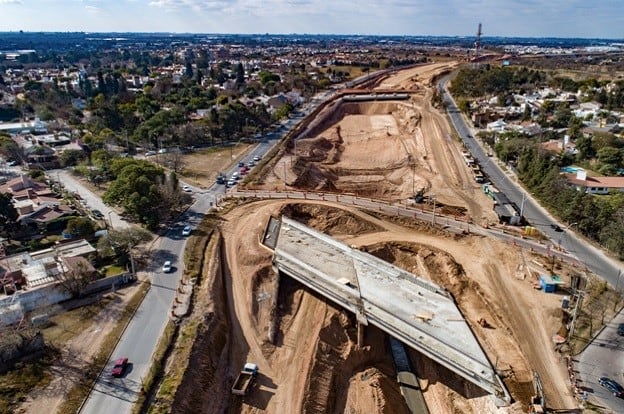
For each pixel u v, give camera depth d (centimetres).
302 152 14750
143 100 18975
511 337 6444
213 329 6331
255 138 16162
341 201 10550
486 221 9475
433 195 10888
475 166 12600
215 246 8444
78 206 10181
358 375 6606
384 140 16400
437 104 19925
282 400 5691
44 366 5525
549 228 9138
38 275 7138
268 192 11062
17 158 13438
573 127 15200
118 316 6469
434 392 6444
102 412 4900
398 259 8731
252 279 7644
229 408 5556
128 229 8369
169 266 7675
